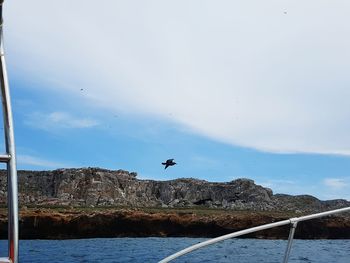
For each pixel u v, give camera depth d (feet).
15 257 13.47
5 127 13.98
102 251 208.23
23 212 342.64
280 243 249.34
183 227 384.06
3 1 13.00
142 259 167.84
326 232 356.79
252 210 546.26
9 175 13.74
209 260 128.77
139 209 438.81
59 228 342.85
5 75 14.07
